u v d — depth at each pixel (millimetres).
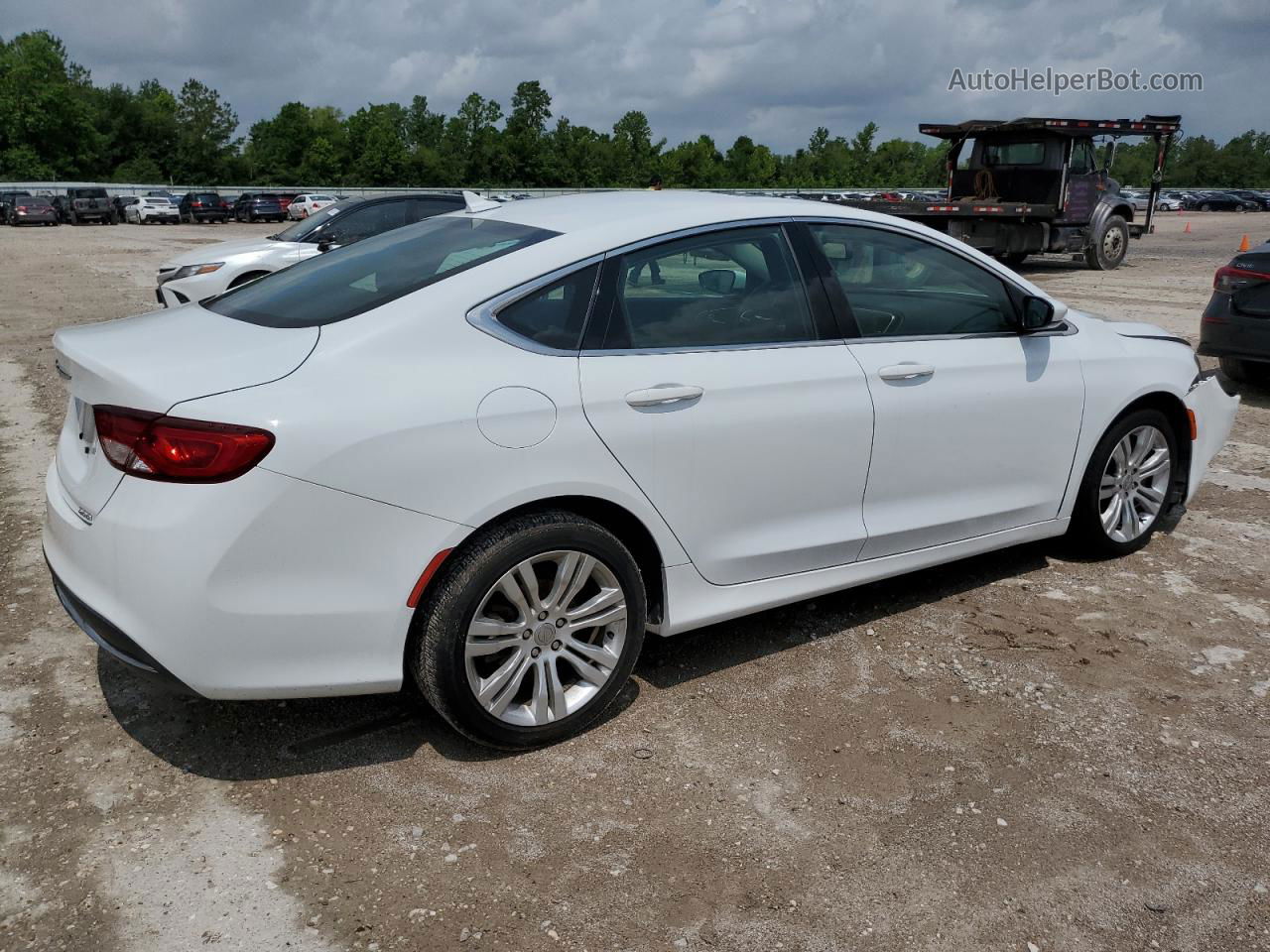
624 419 3100
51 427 6875
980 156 19656
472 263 3104
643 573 3395
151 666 2684
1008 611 4180
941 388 3848
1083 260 21250
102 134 99875
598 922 2443
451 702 2949
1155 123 19484
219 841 2709
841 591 4387
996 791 2973
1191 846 2750
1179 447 4824
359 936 2385
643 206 3514
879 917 2479
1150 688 3570
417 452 2760
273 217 50625
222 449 2580
